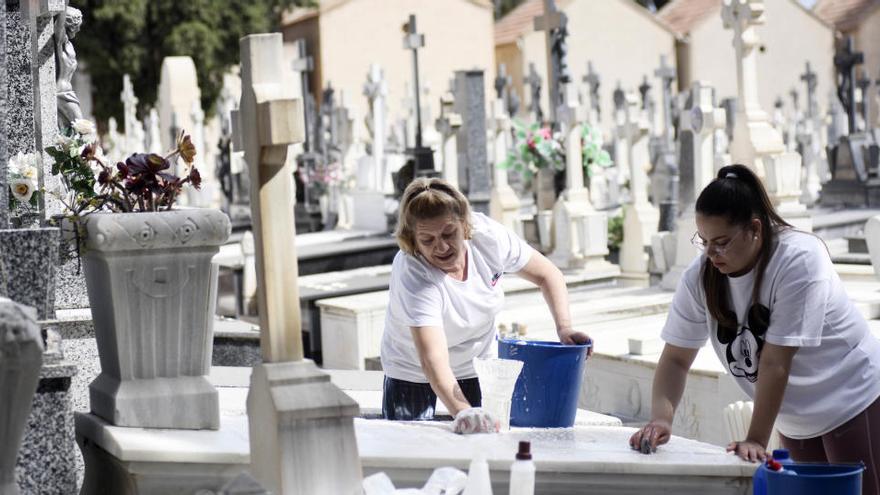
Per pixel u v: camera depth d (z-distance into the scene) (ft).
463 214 15.69
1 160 15.85
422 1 135.23
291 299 13.61
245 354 31.14
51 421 13.78
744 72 38.52
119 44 111.86
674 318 15.40
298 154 62.39
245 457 13.93
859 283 35.86
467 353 16.55
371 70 58.54
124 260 14.60
